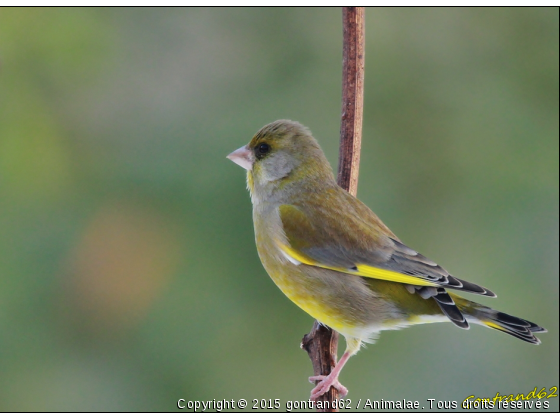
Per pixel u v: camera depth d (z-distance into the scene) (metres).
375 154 12.70
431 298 8.50
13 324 10.90
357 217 8.90
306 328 11.32
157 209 11.66
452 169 12.76
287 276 8.92
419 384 11.76
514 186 12.57
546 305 12.20
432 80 13.03
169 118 12.52
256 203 9.41
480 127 12.86
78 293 11.22
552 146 12.68
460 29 13.27
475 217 12.57
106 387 10.91
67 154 12.02
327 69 12.94
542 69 12.95
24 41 12.16
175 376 10.98
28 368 10.84
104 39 12.59
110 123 12.35
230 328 11.20
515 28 13.09
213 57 12.92
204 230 11.48
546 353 12.06
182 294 11.20
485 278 12.28
